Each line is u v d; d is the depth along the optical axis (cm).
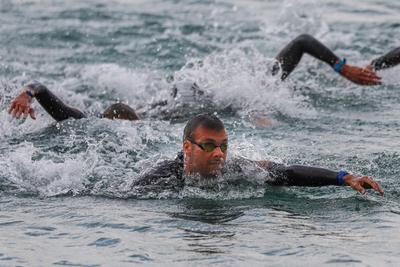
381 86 3928
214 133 2486
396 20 5150
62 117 3247
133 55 4572
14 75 4169
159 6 5641
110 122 3241
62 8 5559
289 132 3231
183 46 4709
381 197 2464
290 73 4050
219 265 1894
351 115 3491
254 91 3675
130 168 2777
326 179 2438
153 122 3312
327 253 1962
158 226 2195
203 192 2517
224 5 5634
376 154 2881
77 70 4288
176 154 2883
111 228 2184
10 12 5434
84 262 1936
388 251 1980
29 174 2705
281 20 5184
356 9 5422
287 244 2033
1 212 2366
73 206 2417
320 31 4931
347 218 2259
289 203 2417
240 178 2566
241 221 2238
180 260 1928
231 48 4662
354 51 4541
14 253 2002
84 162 2805
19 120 3284
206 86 3731
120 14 5419
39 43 4784
